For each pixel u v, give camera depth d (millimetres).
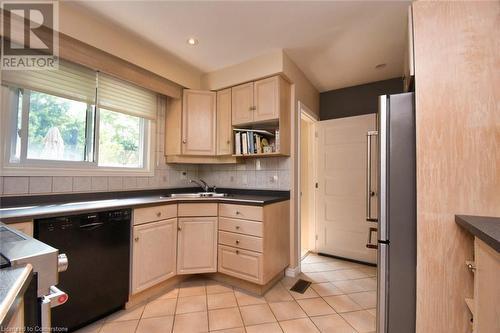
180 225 2271
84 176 2105
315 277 2533
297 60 2561
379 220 1446
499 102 1221
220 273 2400
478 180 1241
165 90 2547
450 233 1275
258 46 2283
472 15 1266
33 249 680
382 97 1458
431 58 1317
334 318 1792
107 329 1630
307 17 1867
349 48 2320
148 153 2695
